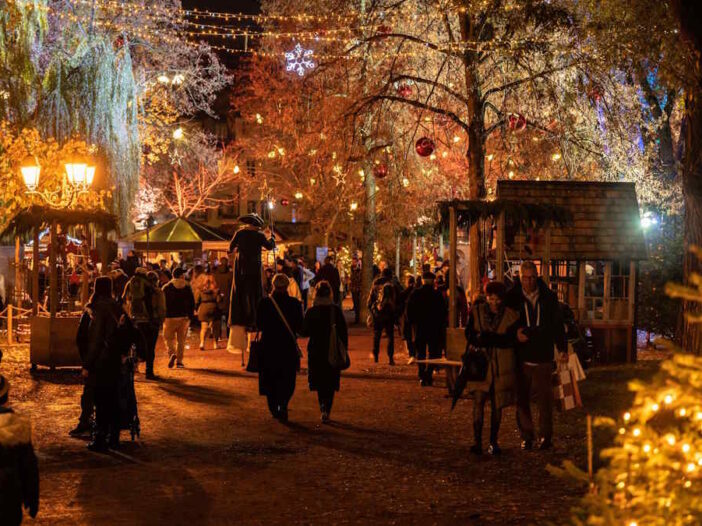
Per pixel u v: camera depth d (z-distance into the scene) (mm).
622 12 15766
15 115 25453
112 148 28250
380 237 47844
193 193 63406
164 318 17922
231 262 27859
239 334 18672
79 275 25172
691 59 13344
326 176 26172
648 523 4035
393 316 20688
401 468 9703
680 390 4230
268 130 43531
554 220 15453
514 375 10375
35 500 5477
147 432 11906
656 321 22812
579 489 8523
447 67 23266
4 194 23984
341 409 14031
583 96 20984
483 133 21953
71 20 27922
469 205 15227
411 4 23094
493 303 10445
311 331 12883
